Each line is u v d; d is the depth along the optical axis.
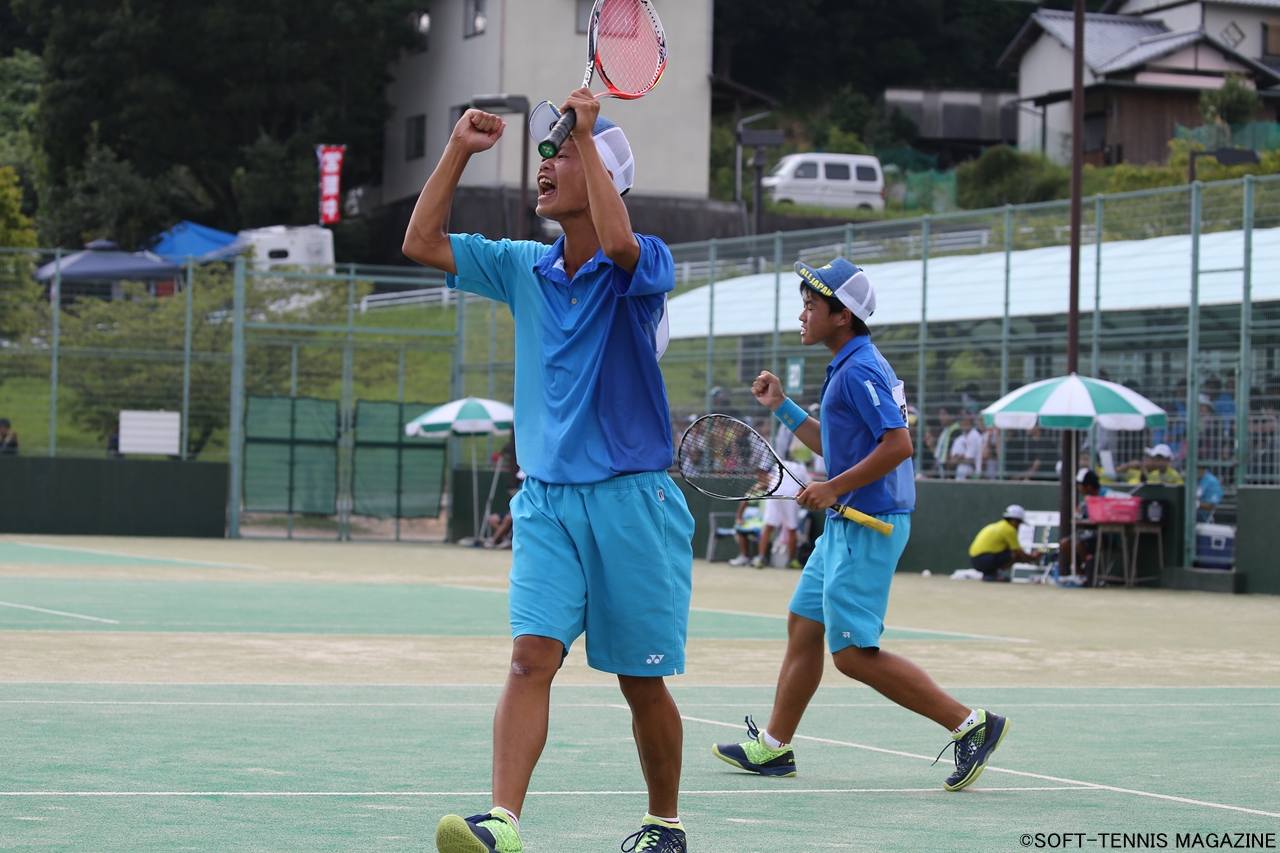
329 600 24.58
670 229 76.88
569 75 74.69
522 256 7.36
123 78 81.06
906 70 132.12
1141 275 33.38
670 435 7.16
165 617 20.53
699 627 21.50
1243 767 10.25
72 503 46.22
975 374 37.06
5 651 15.81
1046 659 18.08
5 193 68.06
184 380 47.41
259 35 78.44
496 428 43.72
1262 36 97.88
